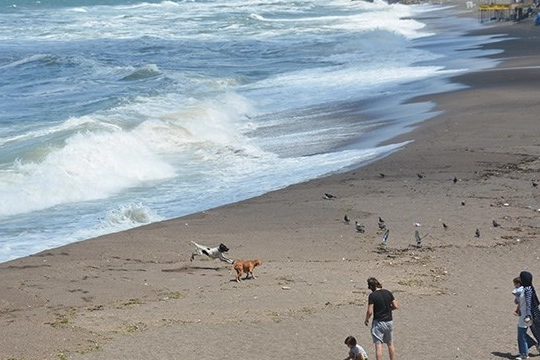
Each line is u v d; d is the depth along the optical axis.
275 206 24.34
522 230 21.62
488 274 18.44
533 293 13.88
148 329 15.02
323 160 30.02
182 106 39.72
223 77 49.94
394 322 15.45
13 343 14.31
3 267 19.25
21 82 51.25
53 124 37.06
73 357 13.70
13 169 28.09
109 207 25.78
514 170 27.17
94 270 18.92
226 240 21.27
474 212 23.11
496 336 14.84
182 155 32.31
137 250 20.50
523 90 40.19
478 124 33.34
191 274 18.64
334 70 52.81
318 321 15.44
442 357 13.88
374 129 34.47
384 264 19.17
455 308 16.25
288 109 40.62
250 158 31.53
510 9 84.50
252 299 16.72
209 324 15.27
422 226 22.03
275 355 13.91
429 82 44.97
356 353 12.86
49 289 17.56
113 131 33.22
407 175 27.00
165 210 25.12
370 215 23.08
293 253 20.14
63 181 27.41
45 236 22.80
